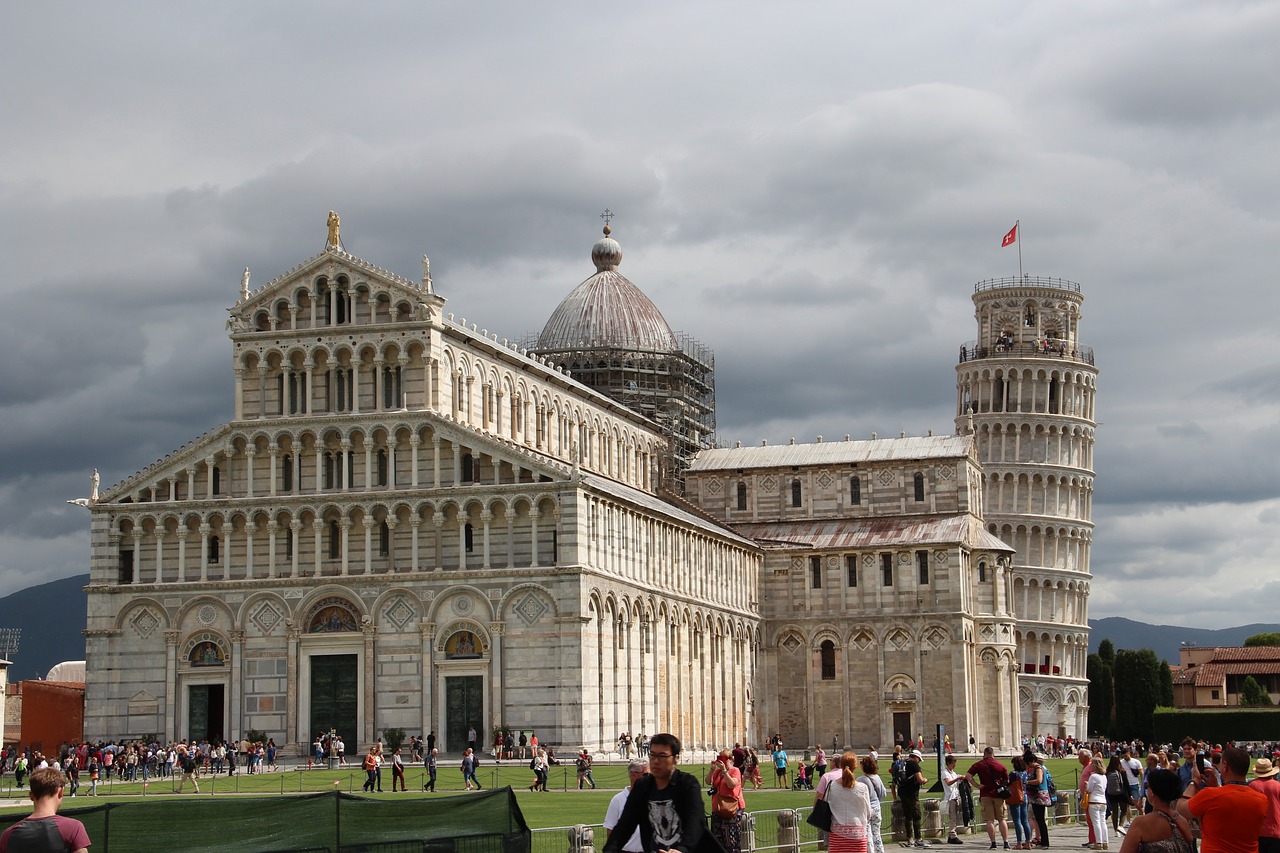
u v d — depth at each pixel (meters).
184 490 139.12
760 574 179.62
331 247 138.00
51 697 162.62
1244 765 38.28
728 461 191.25
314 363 137.25
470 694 131.25
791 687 177.38
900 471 183.25
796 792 104.69
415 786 111.94
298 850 45.88
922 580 175.00
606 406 175.00
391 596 133.50
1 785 124.25
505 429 149.88
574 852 53.38
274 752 129.75
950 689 172.38
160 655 137.50
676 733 149.75
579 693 128.50
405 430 134.75
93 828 43.81
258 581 136.00
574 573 129.38
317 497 135.50
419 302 135.75
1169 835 37.78
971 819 78.44
